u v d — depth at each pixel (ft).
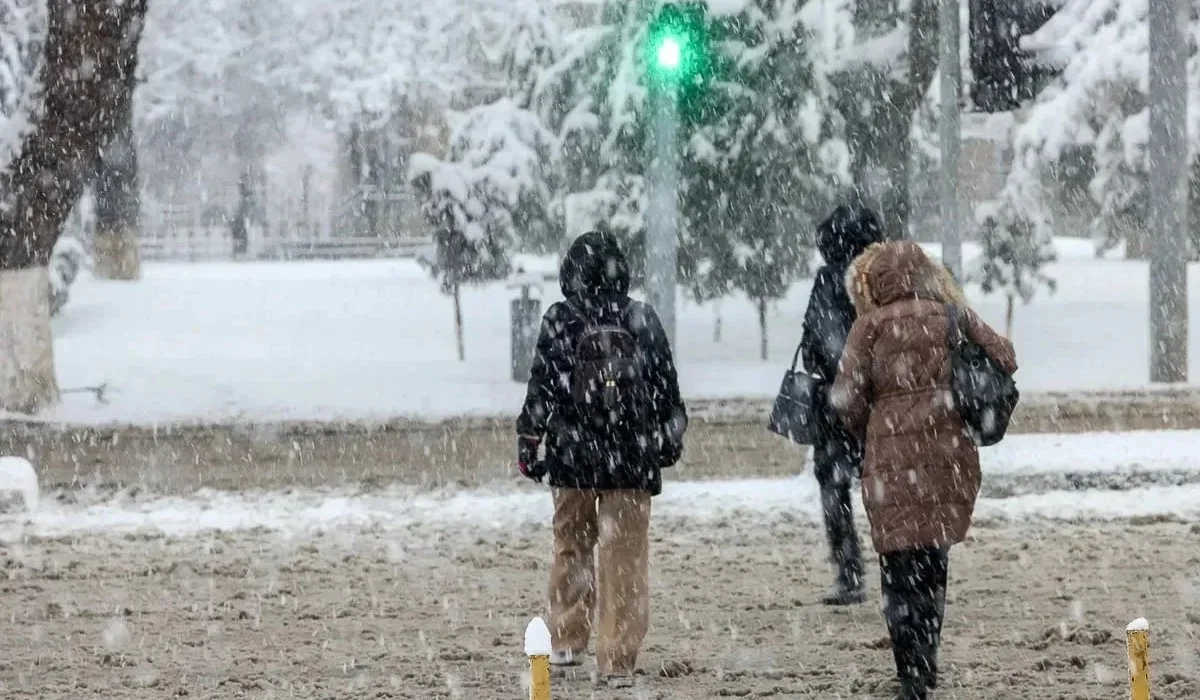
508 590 68.08
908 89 170.50
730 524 83.97
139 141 314.35
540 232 186.80
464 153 185.47
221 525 86.02
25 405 134.41
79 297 241.14
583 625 53.57
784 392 61.16
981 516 84.69
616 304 52.16
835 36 184.03
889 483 45.96
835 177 173.17
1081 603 63.31
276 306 230.68
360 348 191.83
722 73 173.17
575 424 51.47
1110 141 222.89
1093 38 221.25
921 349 46.24
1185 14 152.56
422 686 50.67
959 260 140.97
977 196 332.60
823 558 74.33
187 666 54.24
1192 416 132.46
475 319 217.15
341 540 81.00
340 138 359.66
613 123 175.42
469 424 130.72
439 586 69.10
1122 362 177.88
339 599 66.33
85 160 133.69
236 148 320.50
